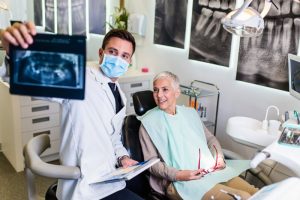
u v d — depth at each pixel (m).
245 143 1.90
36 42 0.86
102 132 1.43
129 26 3.40
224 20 1.58
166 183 1.71
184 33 2.93
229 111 2.67
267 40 2.29
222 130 2.75
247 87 2.50
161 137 1.77
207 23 2.70
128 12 3.49
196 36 2.82
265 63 2.33
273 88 2.31
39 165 1.33
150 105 1.95
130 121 1.81
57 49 0.86
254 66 2.40
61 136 1.40
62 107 1.38
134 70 3.38
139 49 3.47
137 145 1.77
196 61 2.88
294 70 1.81
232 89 2.61
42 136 1.58
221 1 2.55
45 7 3.95
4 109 2.75
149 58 3.37
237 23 1.51
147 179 1.78
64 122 1.38
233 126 1.93
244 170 1.80
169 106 1.85
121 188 1.53
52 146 2.83
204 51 2.77
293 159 1.33
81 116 1.36
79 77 0.87
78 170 1.32
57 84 0.88
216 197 1.53
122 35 1.47
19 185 2.49
